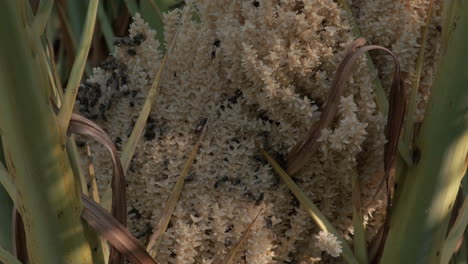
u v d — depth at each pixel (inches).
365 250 31.5
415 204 30.3
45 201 26.8
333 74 30.9
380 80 31.6
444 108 29.6
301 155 30.9
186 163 30.7
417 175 30.3
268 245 31.2
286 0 30.4
